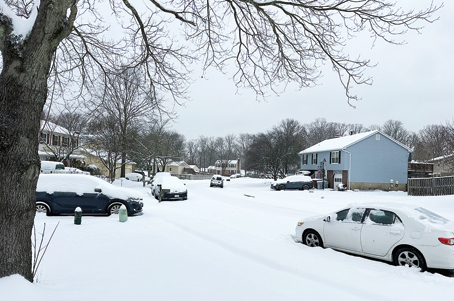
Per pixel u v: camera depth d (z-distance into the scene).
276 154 50.44
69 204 10.70
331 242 7.09
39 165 3.57
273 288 4.50
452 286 4.71
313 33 6.34
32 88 3.44
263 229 10.00
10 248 3.28
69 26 3.85
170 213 12.42
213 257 6.05
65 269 4.93
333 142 40.84
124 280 4.50
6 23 3.41
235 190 34.06
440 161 38.00
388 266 5.76
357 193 30.41
